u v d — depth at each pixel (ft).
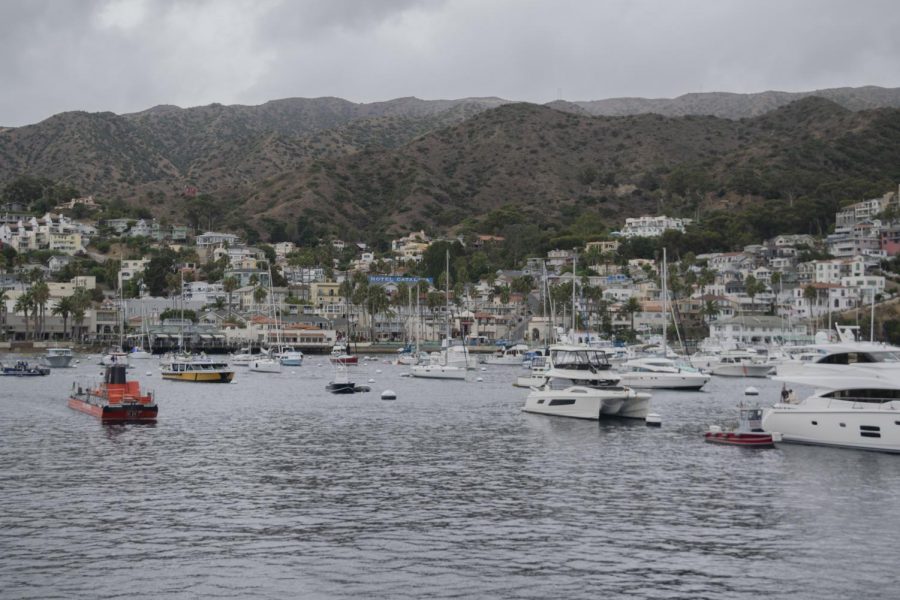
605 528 159.84
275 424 300.61
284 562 140.36
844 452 234.99
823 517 167.84
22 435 270.26
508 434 273.54
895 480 199.11
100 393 331.57
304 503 177.68
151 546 148.05
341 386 433.89
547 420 308.81
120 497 182.39
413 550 146.72
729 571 137.08
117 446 248.73
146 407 307.37
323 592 127.44
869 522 164.35
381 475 206.59
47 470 211.20
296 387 473.26
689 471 210.59
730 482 197.88
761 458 227.61
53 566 137.80
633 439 262.26
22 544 148.87
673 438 263.70
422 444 253.65
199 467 216.33
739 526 161.48
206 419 314.76
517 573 135.64
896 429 230.68
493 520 164.86
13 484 194.80
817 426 244.01
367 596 125.90
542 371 445.37
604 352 329.31
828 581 132.87
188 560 140.97
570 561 141.38
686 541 152.05
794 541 152.35
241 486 193.67
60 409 349.20
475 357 649.61
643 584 131.34
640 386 451.12
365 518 166.09
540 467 216.54
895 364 247.70
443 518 166.30
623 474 207.51
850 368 249.75
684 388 451.12
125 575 133.80
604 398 305.94
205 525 160.97
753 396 419.33
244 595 126.11
